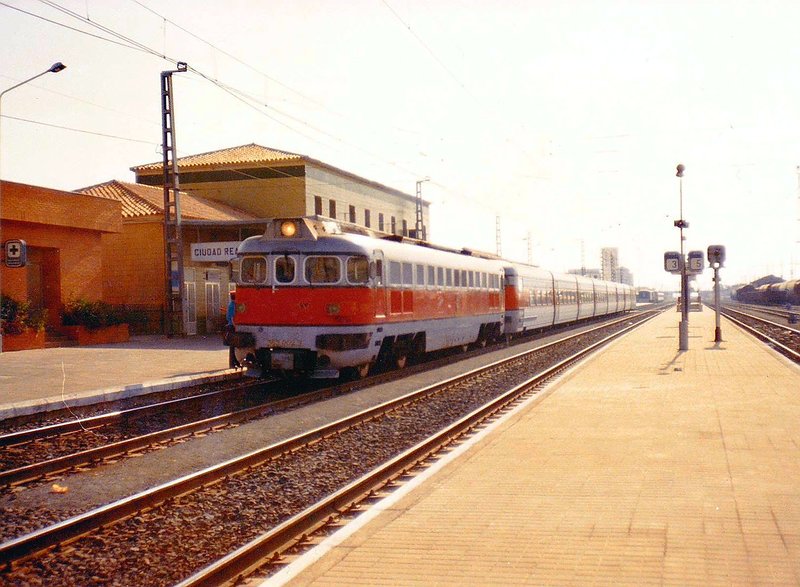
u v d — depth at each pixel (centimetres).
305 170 4544
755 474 757
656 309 9619
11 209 2552
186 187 4697
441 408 1455
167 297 3067
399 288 1908
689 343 2780
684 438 957
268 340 1683
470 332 2566
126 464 1009
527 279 3494
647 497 685
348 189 5131
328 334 1645
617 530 593
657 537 571
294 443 1081
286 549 630
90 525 712
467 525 623
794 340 3086
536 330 4241
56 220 2744
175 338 3069
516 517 640
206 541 695
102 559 642
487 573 512
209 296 3625
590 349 2614
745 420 1072
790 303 8394
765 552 532
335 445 1115
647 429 1032
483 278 2719
